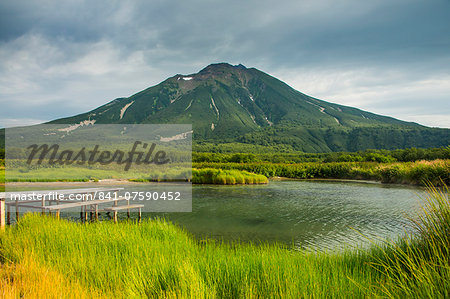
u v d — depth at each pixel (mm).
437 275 3871
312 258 6340
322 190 30047
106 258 5945
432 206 5195
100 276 5121
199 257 6035
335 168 49781
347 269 5363
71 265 5535
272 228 12758
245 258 5781
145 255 6145
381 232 12008
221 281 4742
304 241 10562
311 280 4270
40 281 4445
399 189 30016
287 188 32375
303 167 52844
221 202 21078
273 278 4578
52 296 4047
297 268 5109
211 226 13125
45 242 7141
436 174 29047
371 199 22906
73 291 4250
